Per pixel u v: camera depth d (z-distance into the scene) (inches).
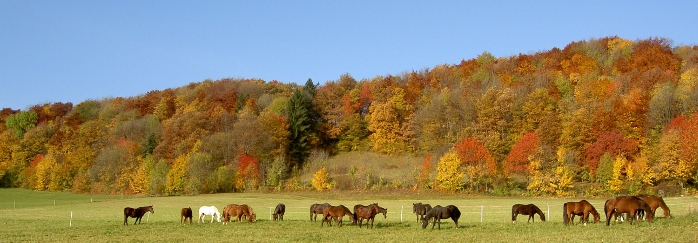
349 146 4461.1
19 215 2182.6
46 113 5679.1
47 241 1179.9
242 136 4010.8
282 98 4795.8
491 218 1638.8
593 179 3097.9
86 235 1277.1
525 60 4857.3
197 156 3713.1
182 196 3348.9
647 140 3203.7
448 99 4158.5
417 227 1337.4
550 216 1668.3
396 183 3353.8
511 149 3368.6
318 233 1236.5
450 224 1403.8
